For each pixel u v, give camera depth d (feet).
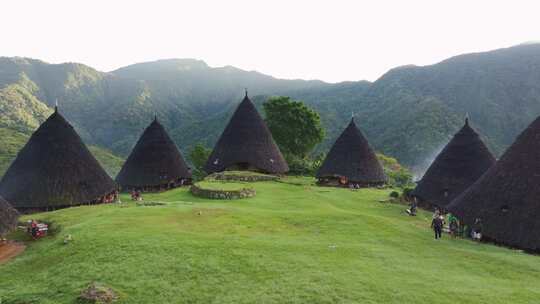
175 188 142.82
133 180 138.92
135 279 41.68
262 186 122.72
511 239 69.26
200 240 54.24
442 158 114.42
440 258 55.42
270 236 60.44
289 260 47.73
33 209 98.68
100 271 43.60
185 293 38.65
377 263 49.44
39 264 49.80
